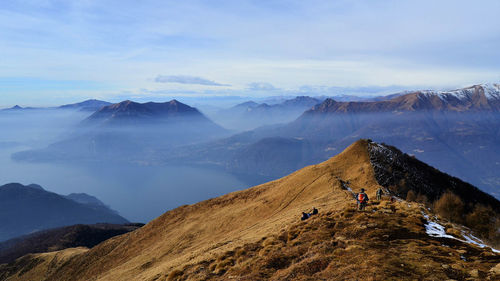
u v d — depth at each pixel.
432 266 15.02
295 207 54.66
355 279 14.34
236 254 26.59
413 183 66.19
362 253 17.70
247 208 71.06
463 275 13.92
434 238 20.22
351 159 78.94
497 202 74.62
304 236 24.28
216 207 82.62
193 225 73.19
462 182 83.50
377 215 25.64
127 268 59.19
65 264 93.12
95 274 72.94
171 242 66.62
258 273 19.00
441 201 57.44
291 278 16.59
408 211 26.84
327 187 62.00
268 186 85.12
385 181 64.06
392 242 19.39
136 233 86.88
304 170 82.25
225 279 20.62
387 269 14.89
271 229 37.16
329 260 17.70
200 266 27.08
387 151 82.56
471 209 55.44
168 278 27.53
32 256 121.88
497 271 13.66
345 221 25.50
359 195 28.36
